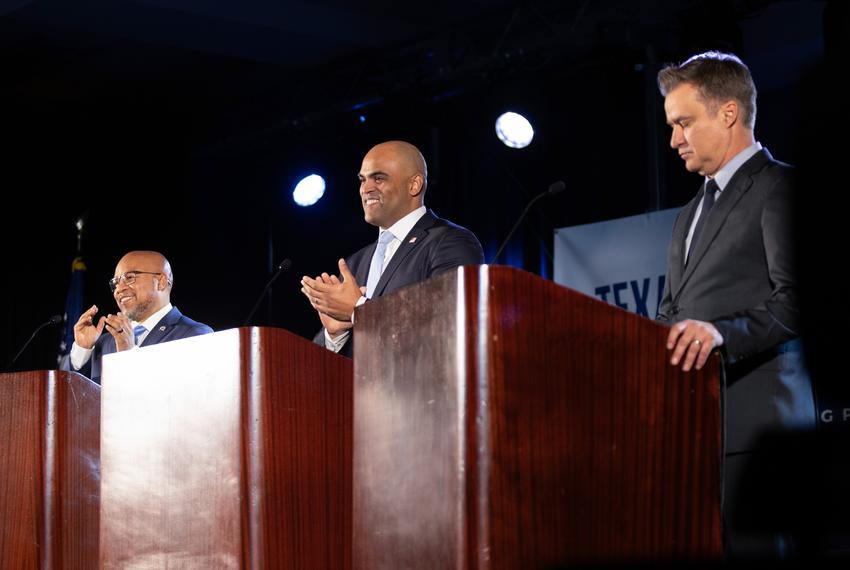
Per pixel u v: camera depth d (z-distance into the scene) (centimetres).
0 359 1031
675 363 253
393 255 408
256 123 1041
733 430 287
